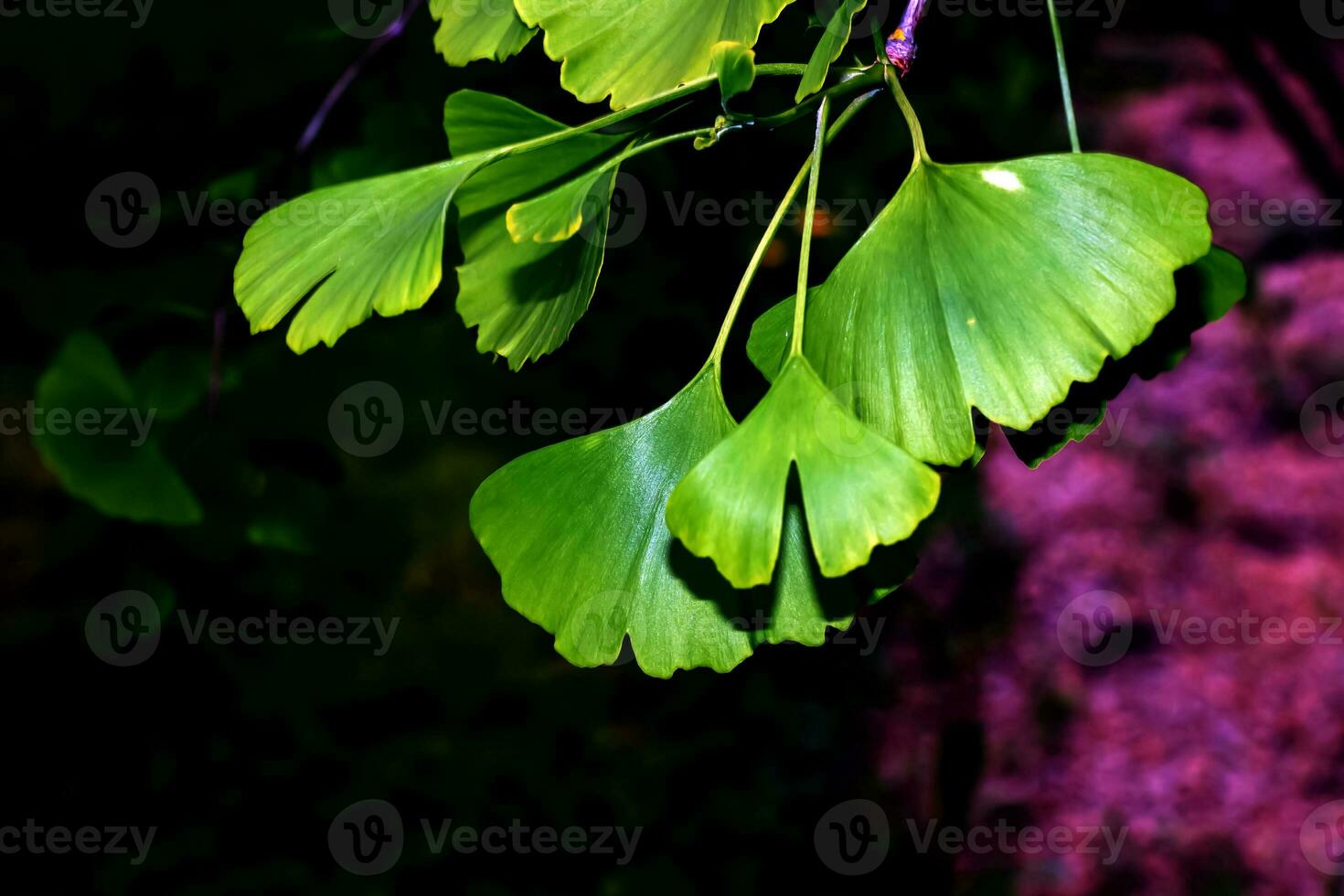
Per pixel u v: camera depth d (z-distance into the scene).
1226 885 2.35
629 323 1.44
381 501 2.88
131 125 1.07
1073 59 2.79
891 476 0.65
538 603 0.68
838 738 2.64
